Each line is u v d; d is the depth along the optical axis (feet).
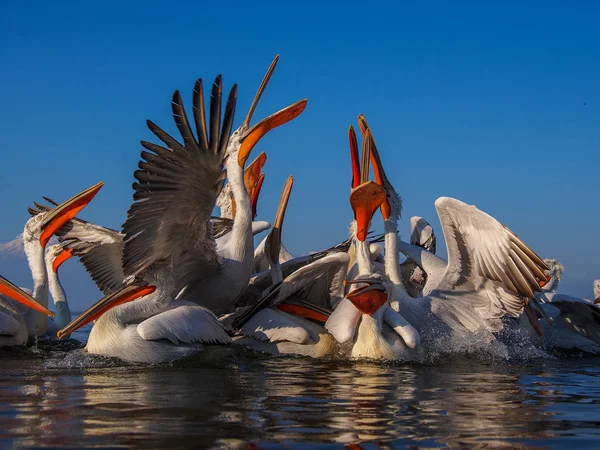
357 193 37.52
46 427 18.17
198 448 16.15
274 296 38.73
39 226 45.75
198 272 37.70
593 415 20.58
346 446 16.57
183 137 31.30
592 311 44.75
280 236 43.91
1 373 29.22
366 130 40.01
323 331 37.35
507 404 22.44
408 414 20.47
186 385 25.79
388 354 34.42
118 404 21.47
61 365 31.94
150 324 32.73
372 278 34.71
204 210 34.14
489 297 39.01
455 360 35.96
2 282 35.65
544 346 42.37
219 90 31.53
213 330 34.94
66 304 52.60
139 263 33.99
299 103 39.19
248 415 19.92
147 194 32.71
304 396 23.47
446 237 38.58
